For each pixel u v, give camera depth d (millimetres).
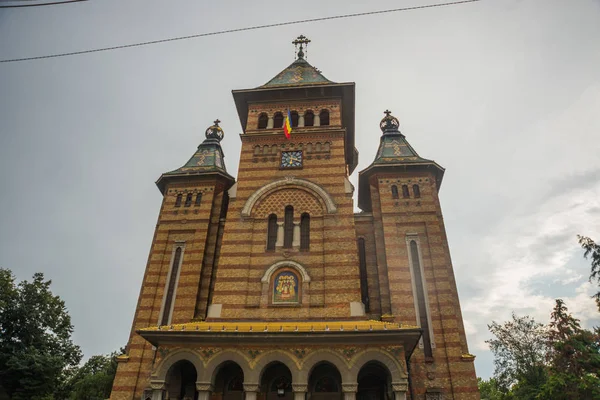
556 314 45656
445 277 25312
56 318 47094
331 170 28203
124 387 23891
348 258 24125
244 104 33312
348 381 18297
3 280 44750
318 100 32219
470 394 21719
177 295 26781
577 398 38438
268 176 28469
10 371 38906
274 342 19562
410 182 29312
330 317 22141
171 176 31703
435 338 23484
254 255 25125
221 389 21766
